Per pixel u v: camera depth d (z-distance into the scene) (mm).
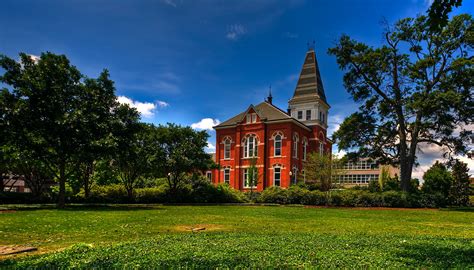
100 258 6207
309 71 58500
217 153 52812
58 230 11570
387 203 31266
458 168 38125
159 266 5551
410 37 33031
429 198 30688
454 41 31250
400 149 34375
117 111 25469
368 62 33344
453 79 30781
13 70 22859
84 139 23359
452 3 6539
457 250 7711
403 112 34094
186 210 22859
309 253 6844
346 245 7988
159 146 33875
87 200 31578
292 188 36375
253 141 49656
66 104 23875
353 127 34844
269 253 6773
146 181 39656
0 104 21781
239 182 49656
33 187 32062
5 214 17750
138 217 16734
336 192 34344
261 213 21031
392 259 6488
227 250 7051
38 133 23109
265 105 52812
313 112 55375
